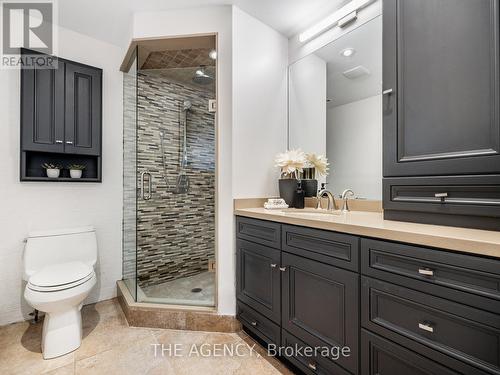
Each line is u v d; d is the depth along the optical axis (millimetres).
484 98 896
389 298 920
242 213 1706
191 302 1927
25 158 1858
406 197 1123
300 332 1274
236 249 1777
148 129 2332
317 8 1830
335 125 1837
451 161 974
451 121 979
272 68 2055
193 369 1381
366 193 1654
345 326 1065
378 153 1596
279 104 2102
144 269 2322
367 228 982
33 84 1872
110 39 2240
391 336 911
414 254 850
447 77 989
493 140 878
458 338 753
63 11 1875
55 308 1456
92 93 2115
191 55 2164
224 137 1818
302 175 2010
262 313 1524
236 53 1809
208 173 2486
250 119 1894
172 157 2502
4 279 1818
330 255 1131
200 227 2578
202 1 1778
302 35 2004
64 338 1504
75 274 1586
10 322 1834
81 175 2107
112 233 2307
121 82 2367
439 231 879
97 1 1779
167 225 2475
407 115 1113
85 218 2162
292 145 2119
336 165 1832
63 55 2062
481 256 715
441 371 782
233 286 1789
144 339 1665
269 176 2018
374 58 1611
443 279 786
